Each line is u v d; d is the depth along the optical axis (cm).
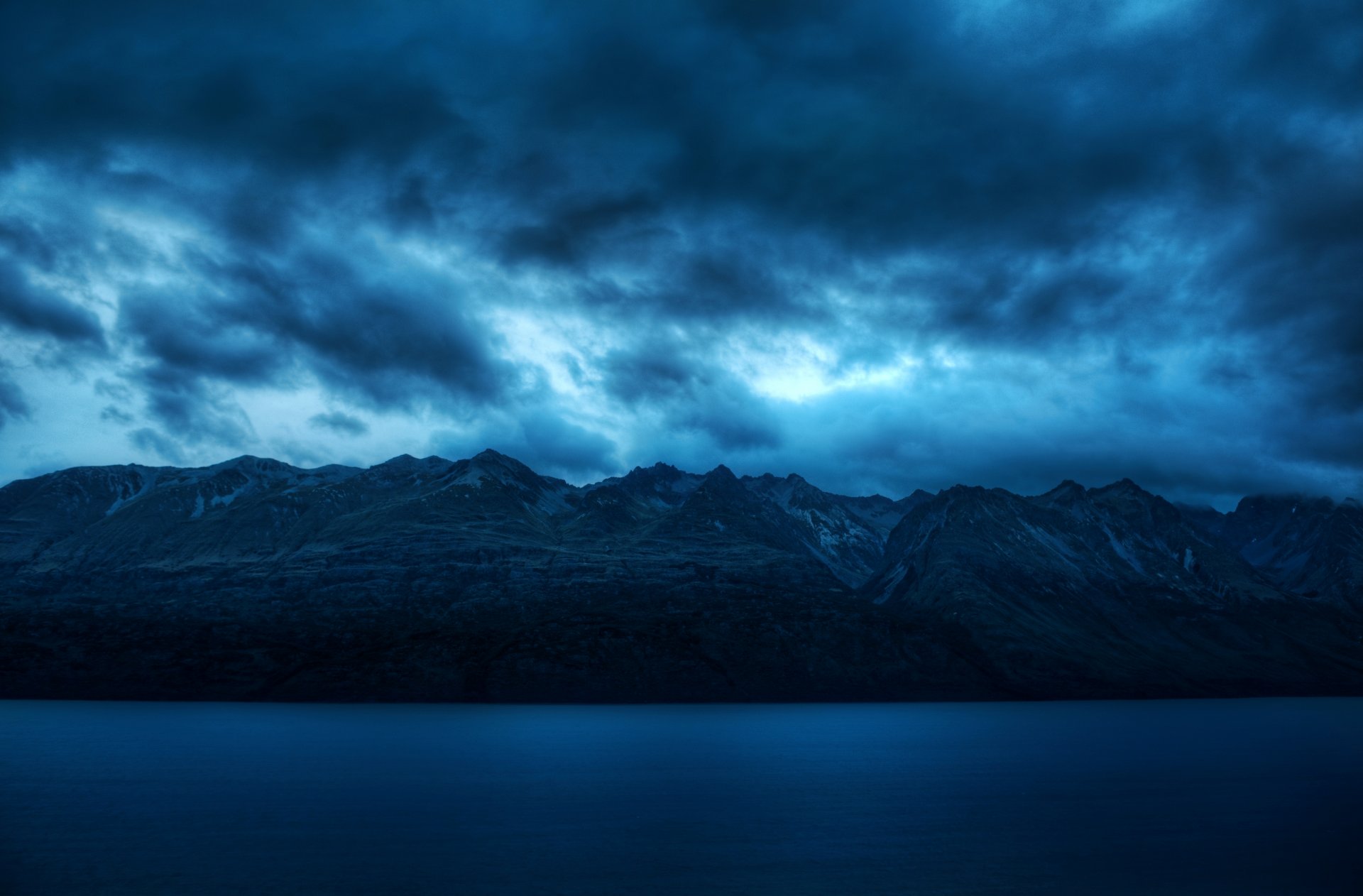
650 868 7650
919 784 12631
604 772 13400
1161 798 11506
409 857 7969
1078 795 11706
